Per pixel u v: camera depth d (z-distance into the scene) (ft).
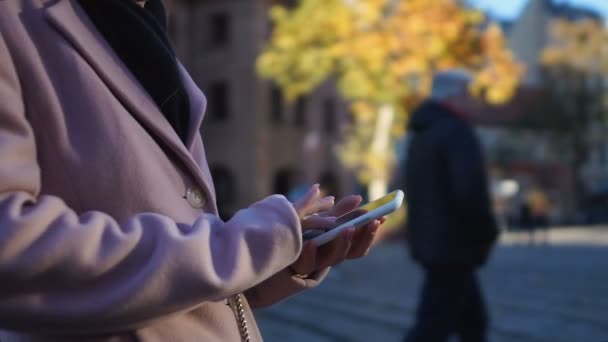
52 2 3.83
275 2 104.58
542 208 103.30
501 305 28.86
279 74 71.77
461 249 14.34
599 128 152.56
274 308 29.40
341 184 117.19
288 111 108.58
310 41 69.87
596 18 146.30
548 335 22.38
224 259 3.56
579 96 144.77
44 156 3.62
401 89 68.13
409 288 36.73
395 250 70.28
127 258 3.39
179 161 3.97
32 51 3.67
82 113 3.70
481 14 65.87
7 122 3.44
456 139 14.43
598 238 95.55
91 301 3.30
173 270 3.38
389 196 4.39
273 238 3.67
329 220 4.51
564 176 156.76
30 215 3.20
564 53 145.59
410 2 65.21
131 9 4.18
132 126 3.80
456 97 14.92
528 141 153.99
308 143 102.27
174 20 105.50
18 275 3.15
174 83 4.11
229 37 104.58
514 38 192.13
